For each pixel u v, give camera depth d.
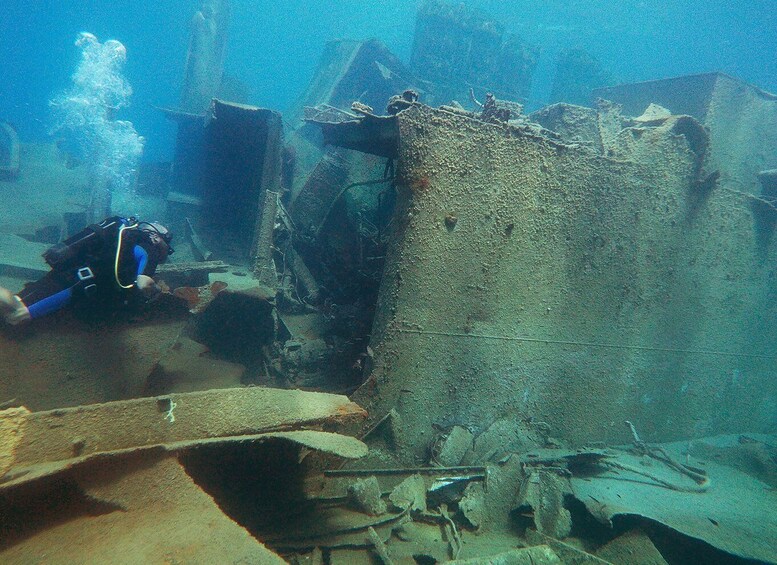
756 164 7.00
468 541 3.30
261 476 3.07
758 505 4.40
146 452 2.12
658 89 7.43
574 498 3.88
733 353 6.11
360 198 7.39
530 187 4.48
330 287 7.32
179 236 10.45
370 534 2.97
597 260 5.01
